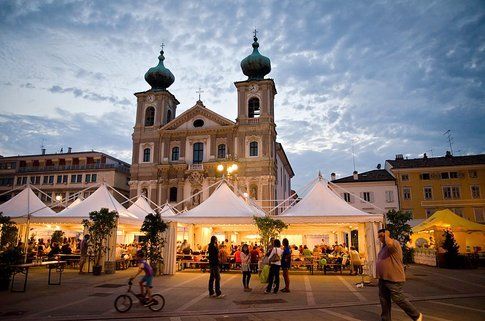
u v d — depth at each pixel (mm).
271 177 44531
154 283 16266
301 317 9305
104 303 11219
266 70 50844
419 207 49625
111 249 20109
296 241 34594
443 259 25109
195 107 48750
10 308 10398
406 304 7906
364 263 20172
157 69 53188
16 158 63344
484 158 50250
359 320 8938
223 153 47125
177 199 46125
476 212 48188
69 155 61719
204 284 15938
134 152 49469
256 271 20766
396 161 54031
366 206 50938
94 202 23672
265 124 46156
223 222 21344
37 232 33938
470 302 11320
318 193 22203
